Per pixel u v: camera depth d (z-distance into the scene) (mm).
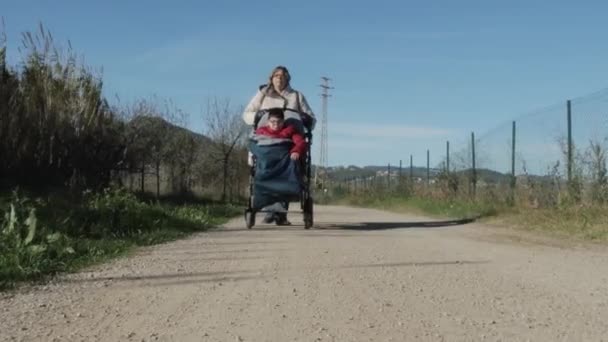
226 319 4395
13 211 7262
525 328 4176
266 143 11117
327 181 48188
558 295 5152
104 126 16719
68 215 9391
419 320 4371
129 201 11664
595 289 5387
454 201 19672
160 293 5246
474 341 3900
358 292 5258
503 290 5344
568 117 13398
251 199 11430
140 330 4109
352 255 7438
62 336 3941
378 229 11711
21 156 13672
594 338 3959
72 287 5480
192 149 30047
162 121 25984
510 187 16375
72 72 15570
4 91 13281
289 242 8953
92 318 4395
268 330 4125
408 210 21875
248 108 11594
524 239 9508
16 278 5742
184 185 27938
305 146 11172
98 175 16500
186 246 8578
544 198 14156
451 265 6676
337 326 4223
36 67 14844
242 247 8391
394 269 6402
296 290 5340
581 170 12938
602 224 10312
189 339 3924
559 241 9195
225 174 35625
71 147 15031
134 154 20297
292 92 11523
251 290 5352
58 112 14672
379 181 36656
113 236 9109
